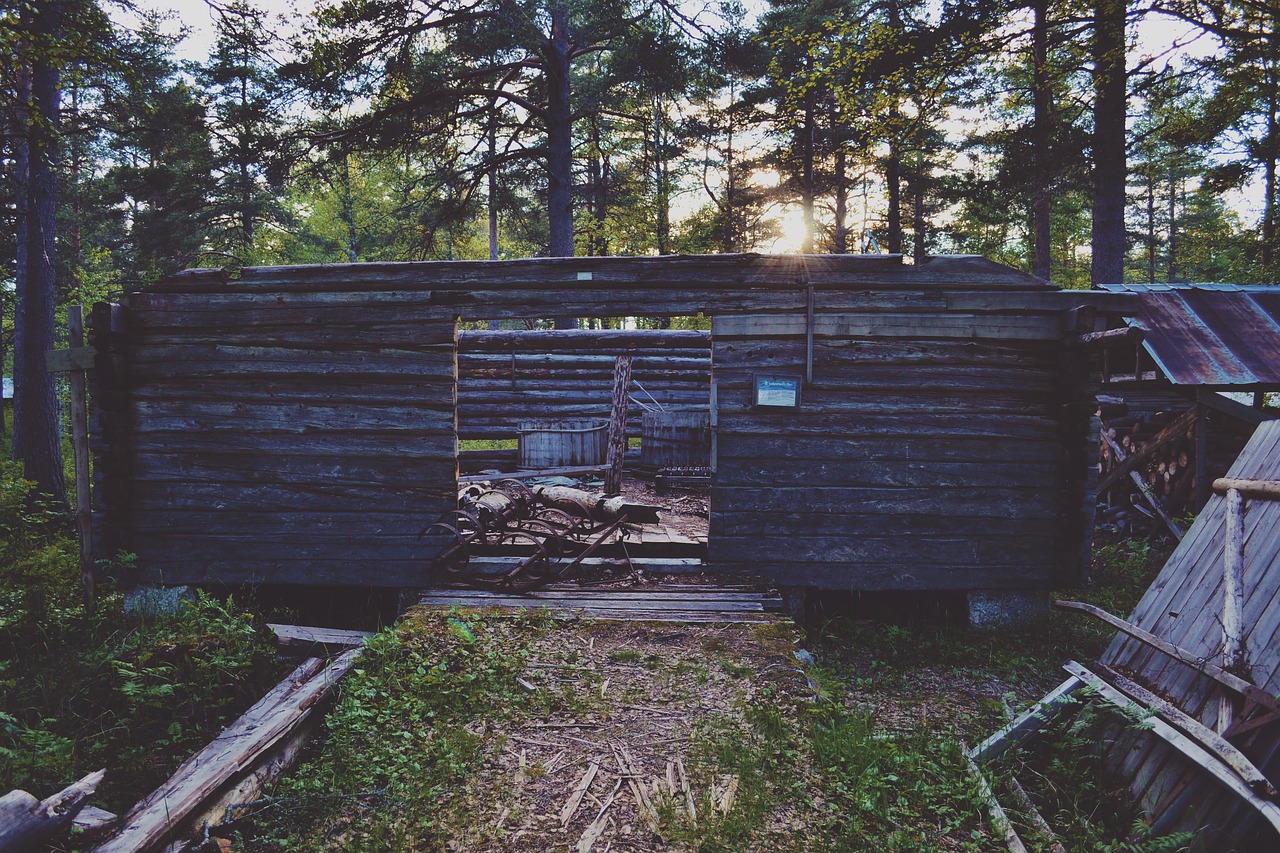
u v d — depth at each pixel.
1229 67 12.91
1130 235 32.34
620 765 3.87
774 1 20.67
